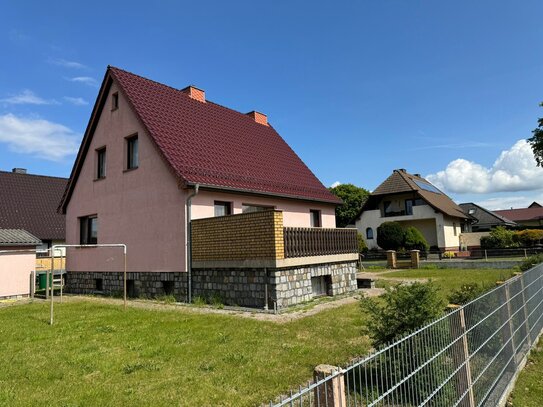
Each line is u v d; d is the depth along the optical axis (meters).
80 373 5.63
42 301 13.79
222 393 4.83
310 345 6.80
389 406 3.27
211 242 11.90
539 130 23.97
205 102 18.91
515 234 31.98
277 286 10.62
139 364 5.87
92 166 16.42
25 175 31.59
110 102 15.77
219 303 11.40
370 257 31.42
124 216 14.60
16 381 5.36
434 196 39.22
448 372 3.97
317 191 17.97
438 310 5.21
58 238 28.70
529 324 7.59
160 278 13.15
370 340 7.05
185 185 11.98
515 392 5.57
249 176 14.73
